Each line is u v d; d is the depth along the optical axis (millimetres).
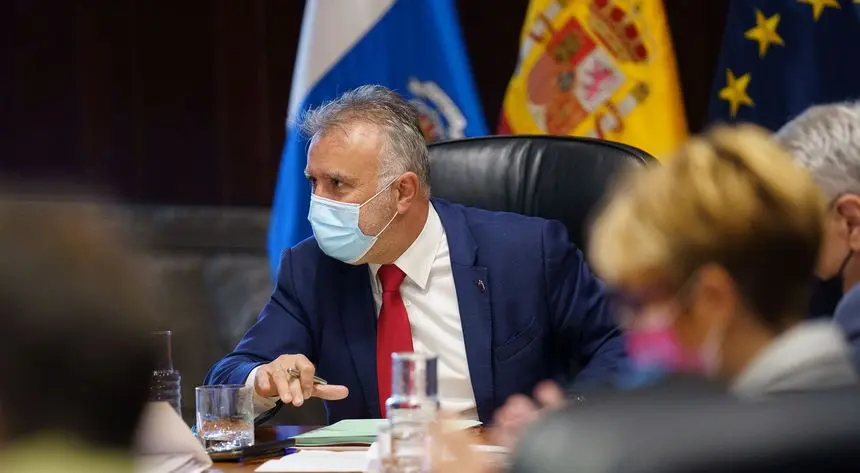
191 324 10258
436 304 5109
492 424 4555
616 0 7574
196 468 3428
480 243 5223
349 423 4176
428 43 7785
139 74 10719
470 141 5762
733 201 1985
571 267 5234
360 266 5227
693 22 10203
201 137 10766
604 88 7559
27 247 1332
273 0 10719
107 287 1363
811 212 2012
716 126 2291
